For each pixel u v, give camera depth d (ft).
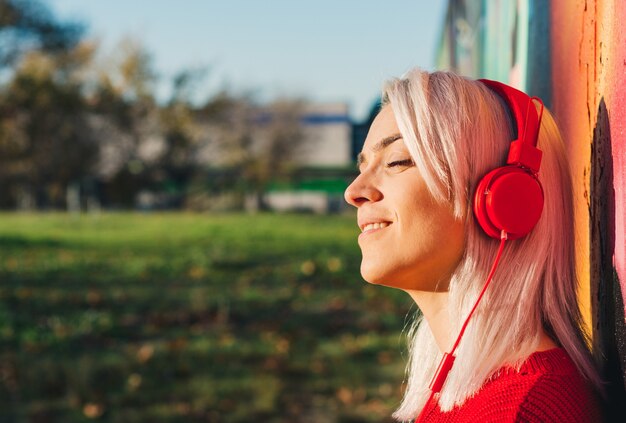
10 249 49.78
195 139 123.03
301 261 43.32
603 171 3.66
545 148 3.75
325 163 141.59
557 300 3.63
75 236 60.13
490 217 3.44
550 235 3.64
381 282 3.82
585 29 4.02
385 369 21.01
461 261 3.67
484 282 3.57
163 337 24.99
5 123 70.64
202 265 41.52
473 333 3.51
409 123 3.63
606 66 3.58
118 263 42.75
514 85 6.92
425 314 3.91
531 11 5.75
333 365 21.20
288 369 20.71
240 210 126.93
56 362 21.36
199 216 94.02
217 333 25.49
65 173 106.52
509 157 3.55
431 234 3.64
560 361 3.29
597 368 3.67
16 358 21.89
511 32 7.27
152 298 31.89
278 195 140.77
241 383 19.34
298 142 128.47
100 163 117.08
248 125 125.59
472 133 3.58
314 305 30.78
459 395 3.41
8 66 67.56
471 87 3.67
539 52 5.39
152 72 111.24
